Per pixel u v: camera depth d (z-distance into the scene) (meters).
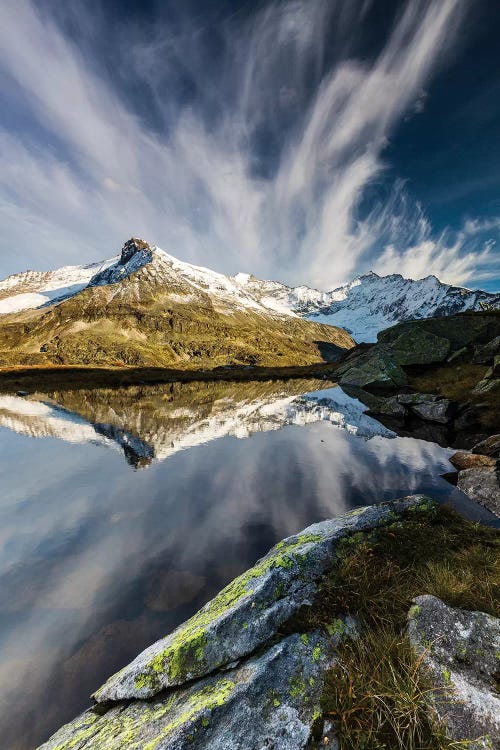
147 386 64.44
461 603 5.11
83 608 7.98
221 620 5.12
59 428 27.78
